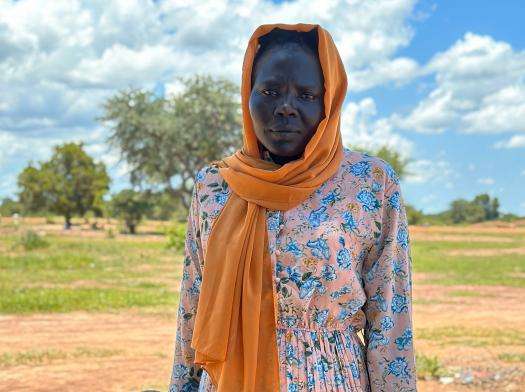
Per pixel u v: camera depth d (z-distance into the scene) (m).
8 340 9.30
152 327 10.60
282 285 2.10
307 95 2.15
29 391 6.65
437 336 9.87
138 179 43.56
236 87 43.47
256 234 2.11
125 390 6.70
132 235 40.94
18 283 16.36
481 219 78.88
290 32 2.22
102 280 17.42
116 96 42.62
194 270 2.39
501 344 9.25
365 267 2.23
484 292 15.85
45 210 50.31
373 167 2.21
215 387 2.15
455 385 7.00
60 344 9.03
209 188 2.30
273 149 2.19
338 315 2.14
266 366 2.08
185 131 42.12
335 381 2.10
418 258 26.44
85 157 50.19
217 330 2.08
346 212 2.15
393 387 2.18
